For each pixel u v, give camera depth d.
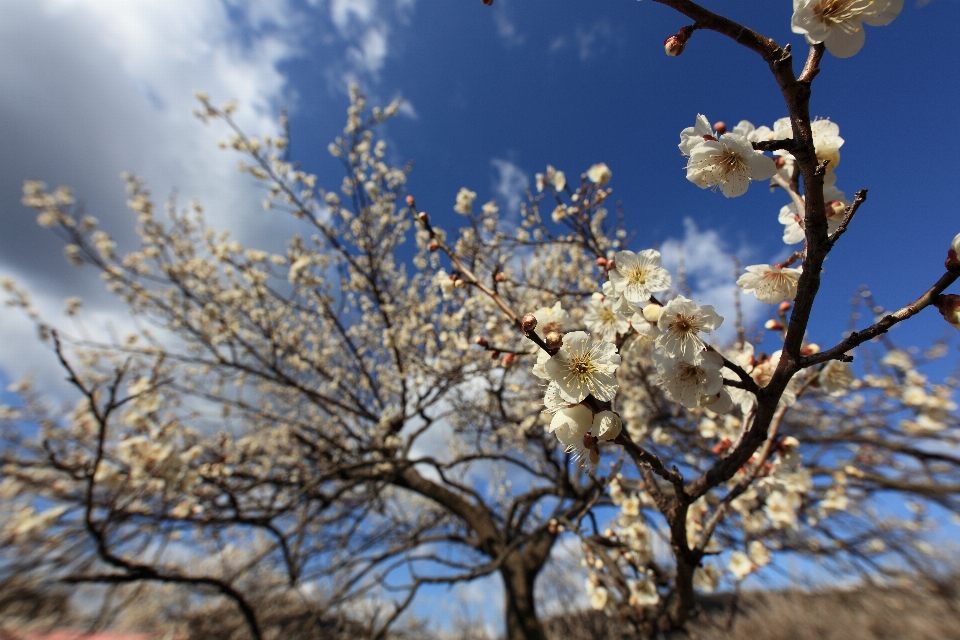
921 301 0.97
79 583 2.73
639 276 1.41
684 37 0.97
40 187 4.96
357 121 5.70
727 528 3.35
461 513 5.64
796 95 0.93
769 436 1.71
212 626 4.68
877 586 3.25
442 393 4.72
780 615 3.36
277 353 5.71
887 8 0.95
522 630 4.84
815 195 0.97
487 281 3.86
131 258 5.74
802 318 1.11
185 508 3.66
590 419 1.20
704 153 1.19
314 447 5.44
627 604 2.62
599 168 3.36
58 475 3.83
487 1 0.99
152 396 3.18
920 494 3.53
